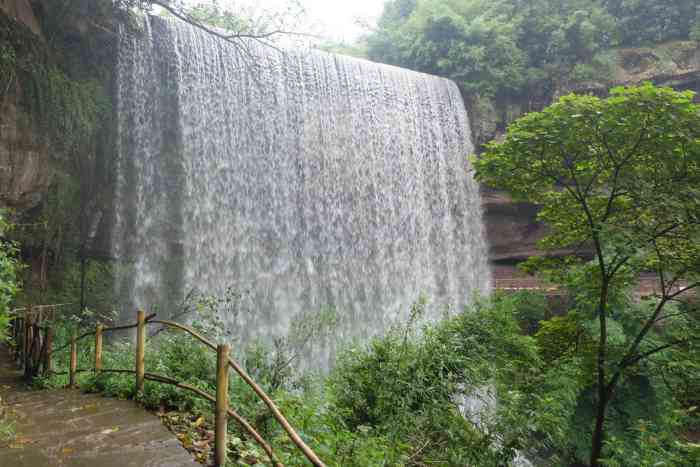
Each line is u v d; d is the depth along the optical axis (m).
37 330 8.42
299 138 22.06
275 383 7.72
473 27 29.06
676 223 9.71
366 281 23.70
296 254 21.59
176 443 4.36
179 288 18.41
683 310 12.12
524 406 7.75
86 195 16.59
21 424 4.89
